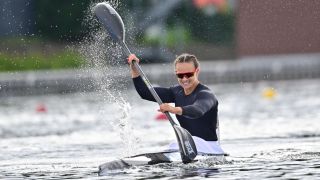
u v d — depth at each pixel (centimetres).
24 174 2508
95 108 5706
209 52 9150
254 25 8612
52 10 9269
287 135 3553
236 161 2595
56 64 8562
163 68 8612
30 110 5844
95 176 2362
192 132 2592
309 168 2386
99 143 3544
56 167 2673
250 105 5622
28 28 9262
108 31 2827
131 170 2384
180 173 2317
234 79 8331
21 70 8400
